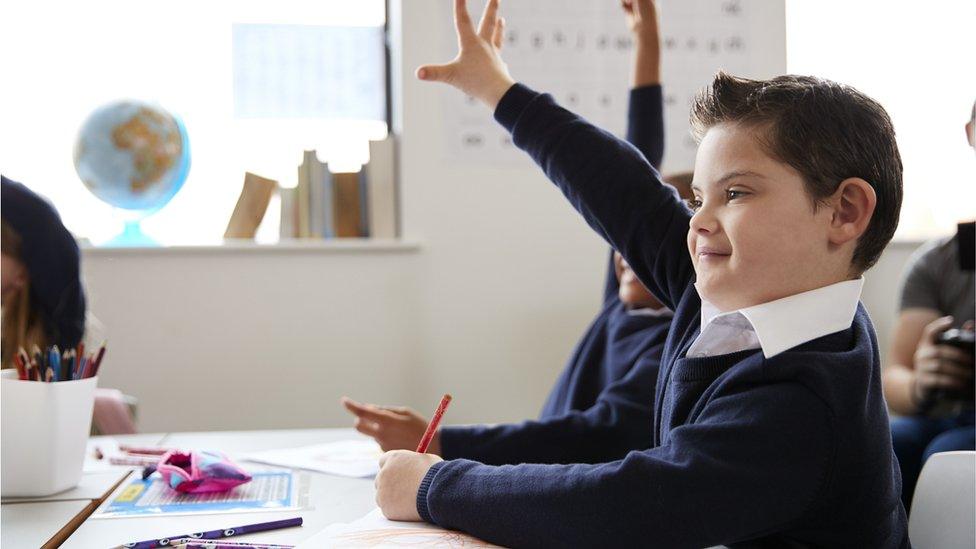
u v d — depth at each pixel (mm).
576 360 1604
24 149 2439
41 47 2459
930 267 1985
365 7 2633
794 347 688
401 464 783
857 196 687
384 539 707
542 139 1025
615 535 652
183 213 2527
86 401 1017
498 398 2557
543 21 2566
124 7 2508
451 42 2514
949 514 870
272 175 2562
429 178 2518
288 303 2463
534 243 2564
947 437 1629
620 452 1194
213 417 2428
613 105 2598
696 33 2646
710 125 738
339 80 2617
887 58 2818
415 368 2521
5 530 830
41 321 1454
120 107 2299
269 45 2584
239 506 892
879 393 726
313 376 2475
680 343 839
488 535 703
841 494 681
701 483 645
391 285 2508
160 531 796
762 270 694
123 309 2389
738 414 672
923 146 2807
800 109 687
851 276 728
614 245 989
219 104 2557
